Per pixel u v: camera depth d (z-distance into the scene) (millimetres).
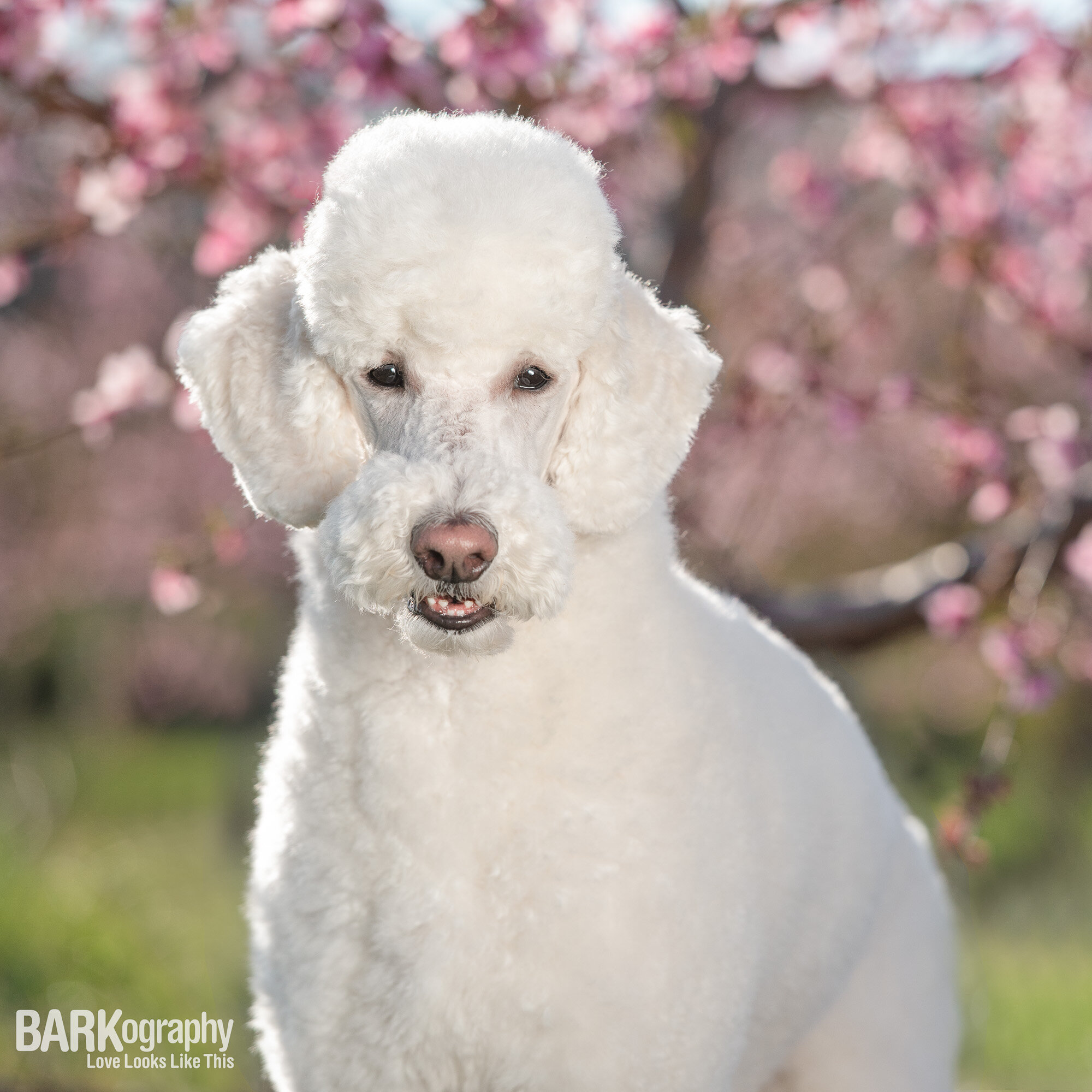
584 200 2666
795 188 7156
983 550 5977
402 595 2498
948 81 6246
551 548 2500
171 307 12695
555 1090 2629
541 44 4988
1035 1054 6918
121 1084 5277
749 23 5281
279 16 5027
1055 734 13641
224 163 5680
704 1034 2711
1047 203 6867
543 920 2619
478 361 2613
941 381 8914
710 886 2729
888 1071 3422
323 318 2678
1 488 14180
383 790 2672
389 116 2992
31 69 5395
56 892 7652
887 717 14766
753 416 6219
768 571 11820
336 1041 2729
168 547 5441
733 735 2914
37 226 6367
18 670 16734
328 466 2838
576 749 2678
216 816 12336
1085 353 6766
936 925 3643
